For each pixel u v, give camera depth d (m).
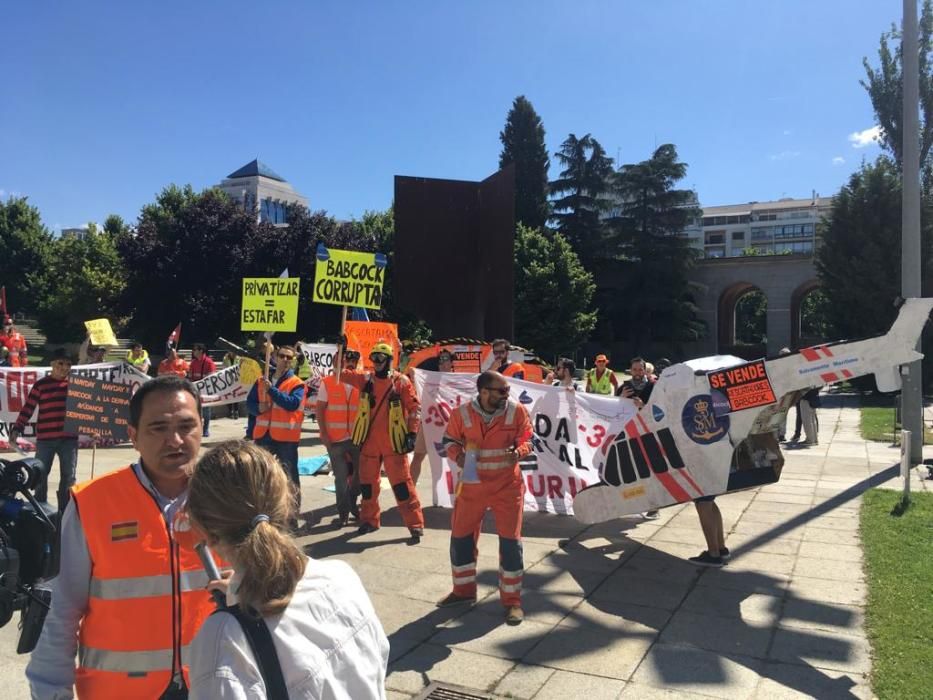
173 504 2.25
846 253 26.12
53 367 7.65
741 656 4.29
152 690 2.10
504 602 4.93
